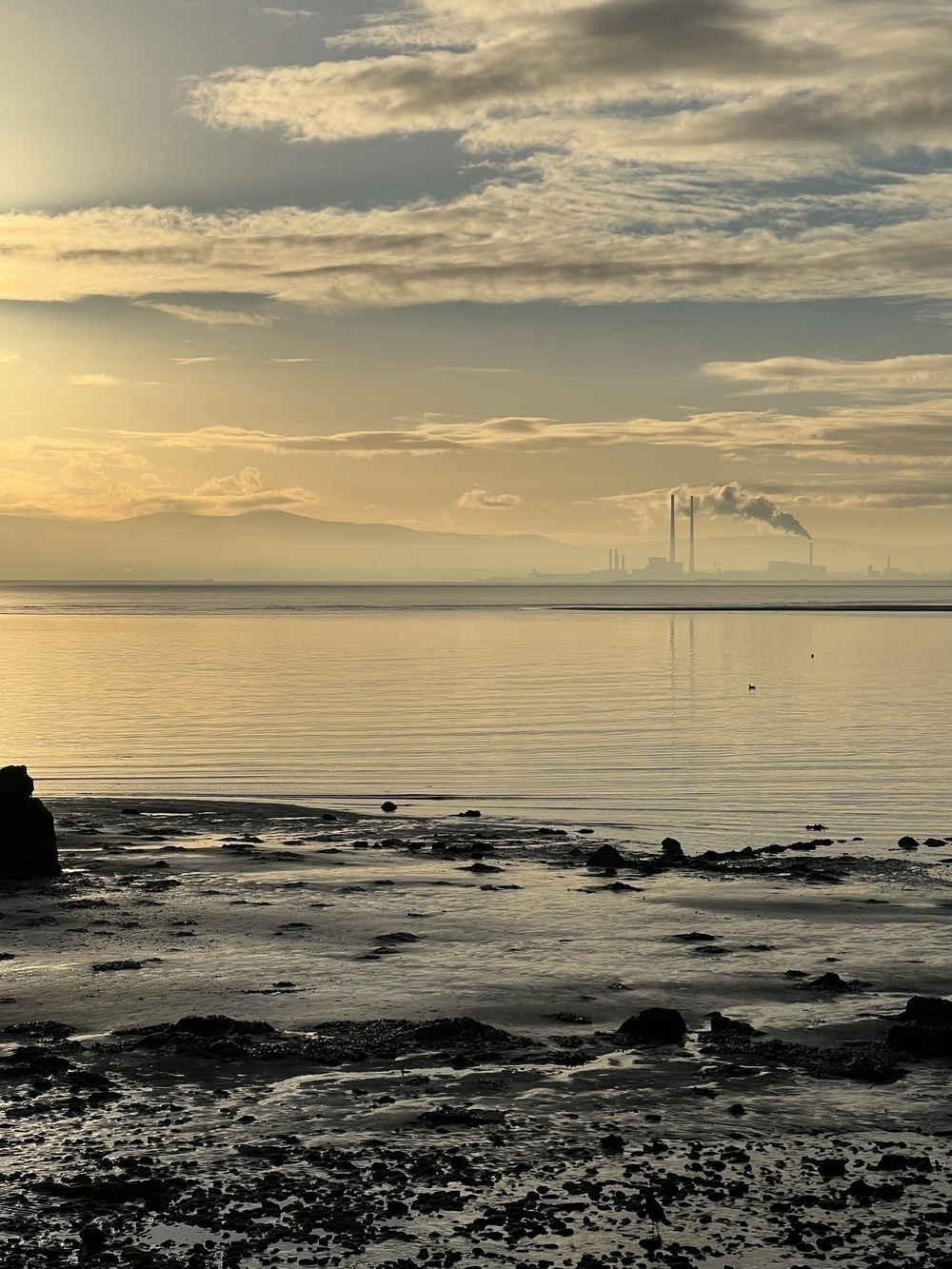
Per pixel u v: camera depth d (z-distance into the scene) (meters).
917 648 129.88
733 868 29.33
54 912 24.20
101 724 61.25
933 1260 10.93
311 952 21.25
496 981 19.55
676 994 19.02
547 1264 10.86
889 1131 13.80
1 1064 15.61
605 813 38.25
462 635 157.88
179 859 29.97
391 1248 11.12
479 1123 13.91
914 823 36.75
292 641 143.12
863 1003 18.55
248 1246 11.12
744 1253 11.07
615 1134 13.66
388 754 51.22
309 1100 14.55
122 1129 13.69
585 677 93.12
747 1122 14.02
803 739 56.22
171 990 18.92
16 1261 10.84
